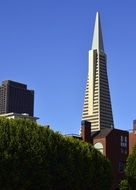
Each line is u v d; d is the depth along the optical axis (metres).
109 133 103.31
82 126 104.12
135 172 76.31
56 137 59.62
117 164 102.38
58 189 59.94
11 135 54.84
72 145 62.38
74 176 61.03
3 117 57.31
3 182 53.38
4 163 53.22
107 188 67.19
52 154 57.72
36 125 58.94
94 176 64.62
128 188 76.31
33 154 55.44
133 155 77.56
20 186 54.84
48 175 57.06
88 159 63.84
